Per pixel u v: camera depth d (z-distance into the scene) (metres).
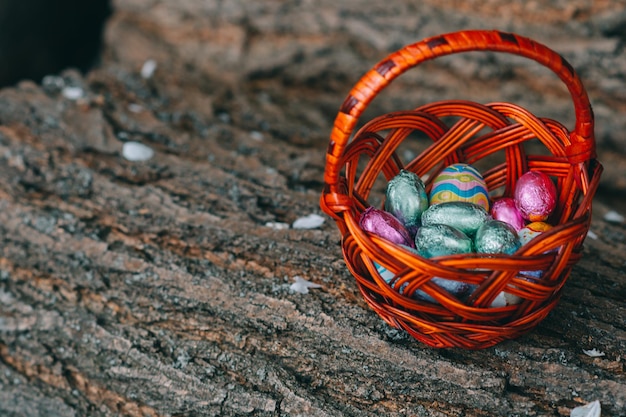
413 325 0.54
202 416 0.56
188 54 0.84
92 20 0.94
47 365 0.59
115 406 0.57
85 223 0.65
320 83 0.82
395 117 0.56
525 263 0.50
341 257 0.62
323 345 0.57
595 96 0.75
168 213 0.65
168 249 0.63
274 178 0.69
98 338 0.59
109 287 0.62
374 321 0.58
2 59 0.84
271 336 0.58
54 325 0.60
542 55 0.50
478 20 0.77
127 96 0.78
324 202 0.53
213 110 0.77
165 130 0.73
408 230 0.56
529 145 0.75
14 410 0.58
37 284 0.62
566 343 0.56
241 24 0.82
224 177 0.69
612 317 0.58
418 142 0.76
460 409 0.54
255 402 0.56
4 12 0.83
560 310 0.58
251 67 0.82
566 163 0.56
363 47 0.80
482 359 0.56
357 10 0.80
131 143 0.71
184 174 0.69
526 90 0.76
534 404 0.54
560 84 0.75
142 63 0.84
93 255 0.63
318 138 0.76
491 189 0.60
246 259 0.62
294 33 0.81
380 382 0.56
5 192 0.67
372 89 0.50
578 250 0.53
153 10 0.85
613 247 0.65
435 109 0.57
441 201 0.57
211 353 0.58
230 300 0.60
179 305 0.60
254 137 0.74
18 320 0.61
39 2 0.86
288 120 0.78
